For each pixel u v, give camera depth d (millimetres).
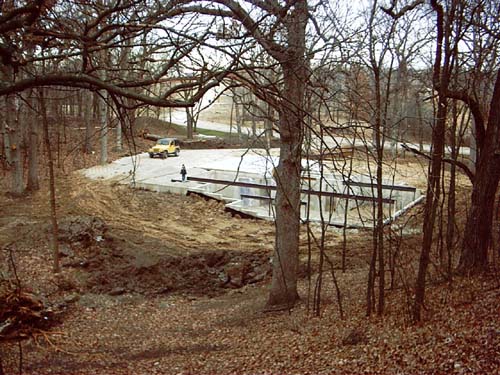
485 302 11211
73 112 42125
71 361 11625
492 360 8633
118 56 9992
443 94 10867
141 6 7699
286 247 15039
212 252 21953
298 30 9625
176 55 7473
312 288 16844
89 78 6145
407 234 20531
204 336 13547
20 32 7594
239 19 7297
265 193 33156
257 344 12180
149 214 28266
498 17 15180
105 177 35594
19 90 6176
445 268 14500
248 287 19469
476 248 13359
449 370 8734
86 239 21016
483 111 16703
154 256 21000
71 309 15961
